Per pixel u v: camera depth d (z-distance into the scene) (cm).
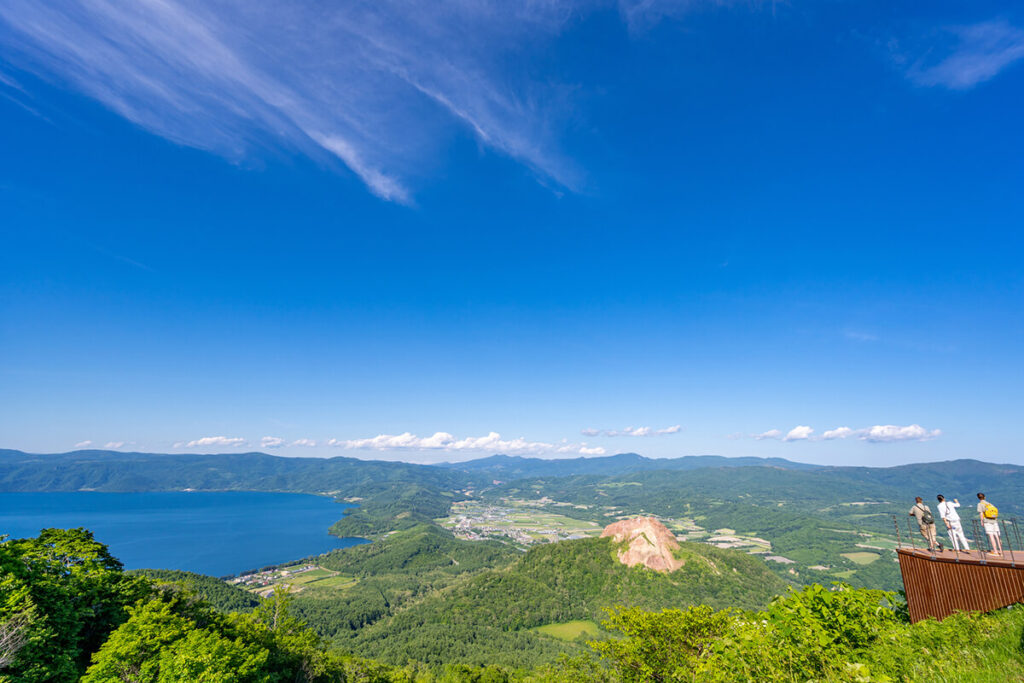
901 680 1143
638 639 3056
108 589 3725
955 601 1753
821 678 1270
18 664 2692
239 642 3734
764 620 1551
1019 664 977
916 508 2061
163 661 2997
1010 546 1680
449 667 10312
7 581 2889
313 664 5628
